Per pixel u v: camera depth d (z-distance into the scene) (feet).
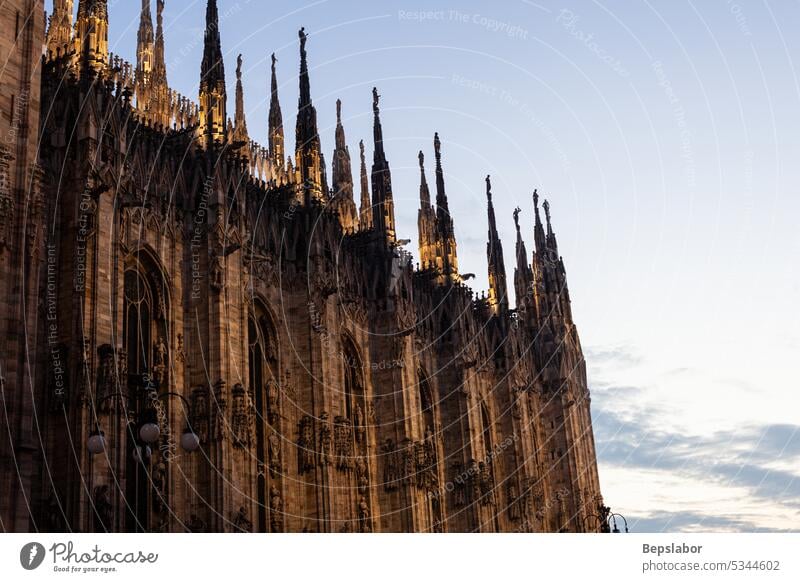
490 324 270.05
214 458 143.74
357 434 196.13
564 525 285.64
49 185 130.52
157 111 186.09
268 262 177.27
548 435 298.97
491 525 235.61
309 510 169.58
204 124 163.53
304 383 176.76
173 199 154.61
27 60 108.88
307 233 185.47
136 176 146.92
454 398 238.27
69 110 134.00
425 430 219.61
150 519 135.33
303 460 171.53
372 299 210.79
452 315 244.22
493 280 278.26
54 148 131.95
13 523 94.48
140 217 146.10
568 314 326.44
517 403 267.80
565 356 312.29
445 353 242.17
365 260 213.25
